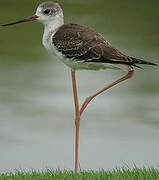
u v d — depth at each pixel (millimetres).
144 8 29234
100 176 9125
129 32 24578
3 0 29859
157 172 9383
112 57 9977
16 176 9344
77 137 10492
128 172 9422
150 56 21500
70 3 29812
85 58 10250
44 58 21500
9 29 25562
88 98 10672
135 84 19562
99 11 28094
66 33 10492
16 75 19438
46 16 10773
